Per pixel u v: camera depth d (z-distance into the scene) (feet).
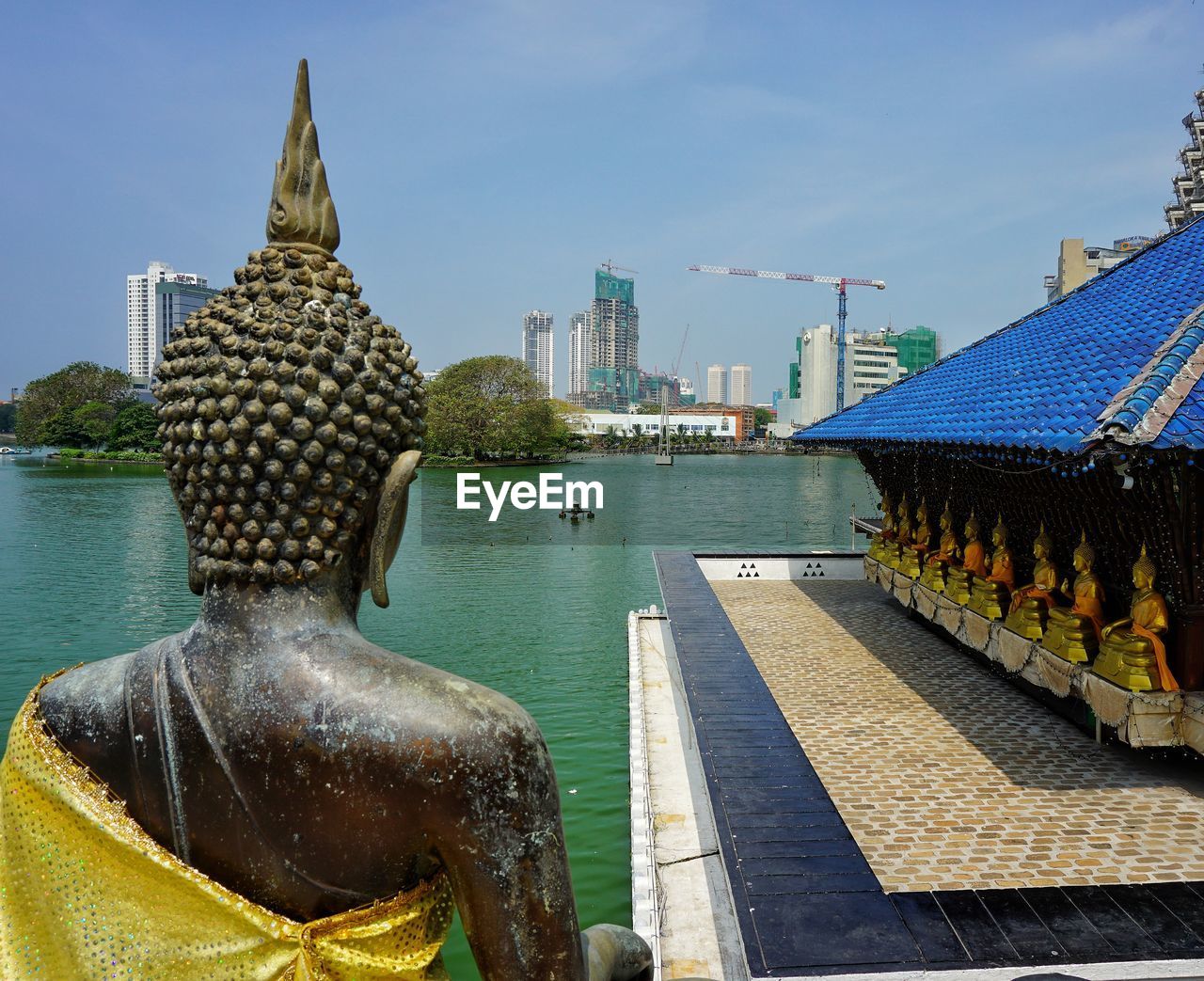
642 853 34.76
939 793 33.55
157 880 7.11
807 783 31.53
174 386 7.82
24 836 7.50
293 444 7.50
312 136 8.59
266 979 6.93
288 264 8.16
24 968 7.34
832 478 339.16
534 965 7.13
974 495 52.16
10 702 67.72
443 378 337.72
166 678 7.56
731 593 76.59
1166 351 30.22
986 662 51.88
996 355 53.36
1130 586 37.22
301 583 7.72
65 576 118.11
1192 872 27.20
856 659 53.78
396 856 7.20
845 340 608.19
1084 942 22.70
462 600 107.34
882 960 21.79
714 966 27.45
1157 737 32.96
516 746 7.14
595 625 94.32
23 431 418.92
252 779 7.18
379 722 7.04
